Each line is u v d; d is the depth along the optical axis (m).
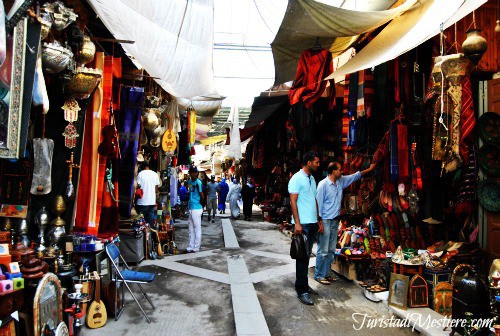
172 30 4.83
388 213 5.93
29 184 3.86
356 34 5.59
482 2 3.30
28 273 2.90
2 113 2.64
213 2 5.21
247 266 6.76
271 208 13.90
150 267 6.52
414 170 5.42
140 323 4.07
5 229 3.67
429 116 5.17
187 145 11.38
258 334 3.79
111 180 5.29
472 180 4.93
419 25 4.12
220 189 17.55
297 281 4.96
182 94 7.79
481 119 4.73
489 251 4.67
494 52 4.80
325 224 5.55
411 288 4.34
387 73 5.49
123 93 5.77
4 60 2.53
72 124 4.20
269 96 8.69
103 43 5.51
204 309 4.57
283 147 11.91
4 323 2.51
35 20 2.87
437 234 5.64
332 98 6.65
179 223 12.93
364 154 6.65
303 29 5.44
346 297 5.04
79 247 4.04
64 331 3.04
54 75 3.73
